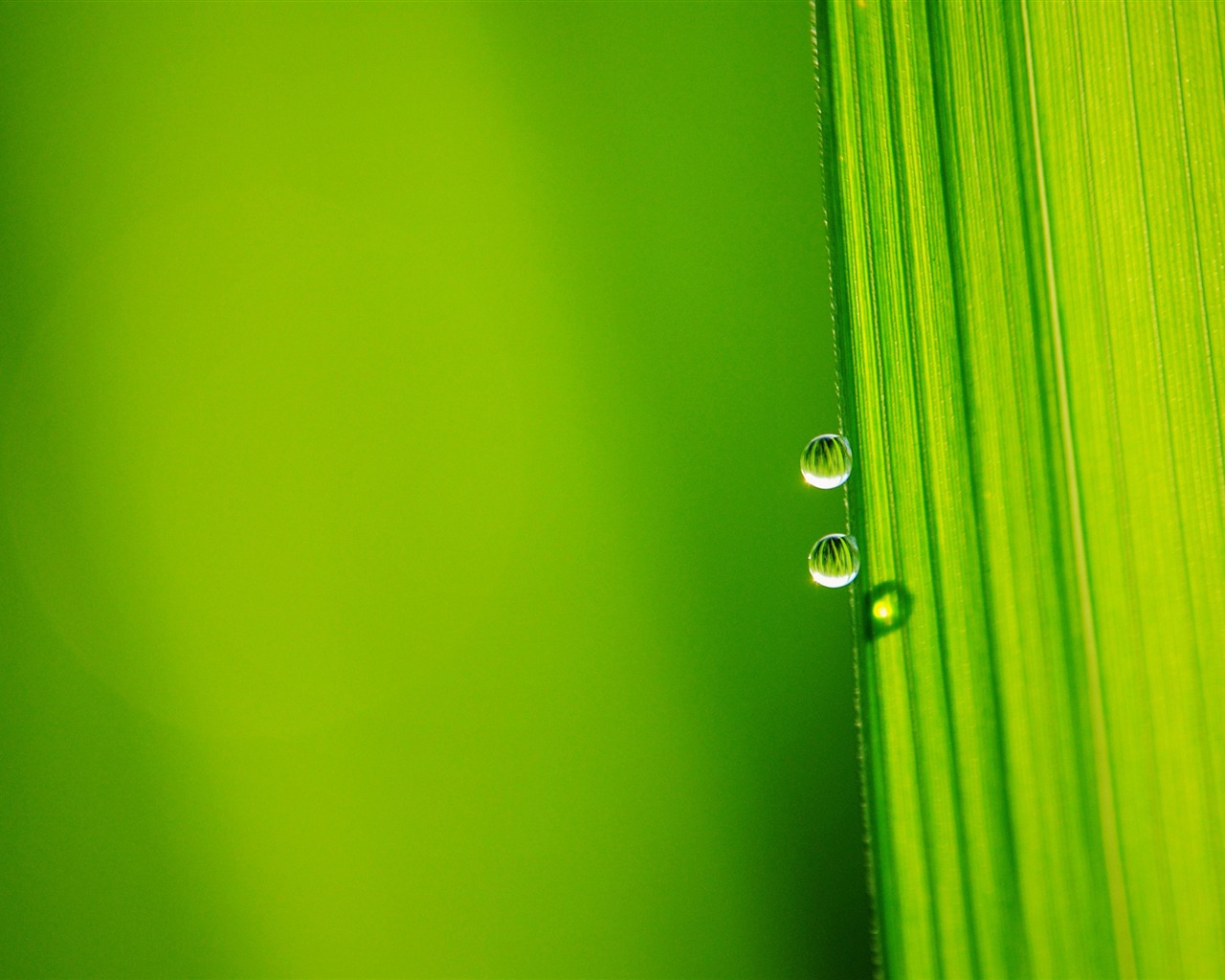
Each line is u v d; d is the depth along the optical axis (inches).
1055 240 6.2
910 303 6.2
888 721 6.2
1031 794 6.2
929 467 6.2
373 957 6.9
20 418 6.9
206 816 6.9
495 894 6.9
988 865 6.2
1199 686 6.2
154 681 6.9
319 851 6.9
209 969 6.9
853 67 6.2
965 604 6.2
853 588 6.3
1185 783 6.2
